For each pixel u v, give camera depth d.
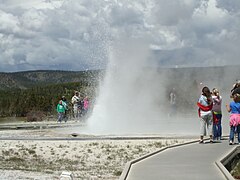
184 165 10.47
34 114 34.78
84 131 22.05
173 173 9.50
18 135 20.34
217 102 15.12
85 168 12.52
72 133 20.75
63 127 24.70
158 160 11.23
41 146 16.06
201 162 10.88
